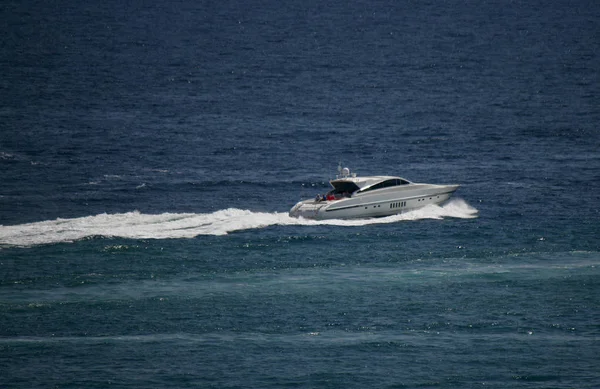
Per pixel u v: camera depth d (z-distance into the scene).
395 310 154.12
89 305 152.50
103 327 145.00
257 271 171.38
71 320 147.00
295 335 144.38
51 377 128.50
